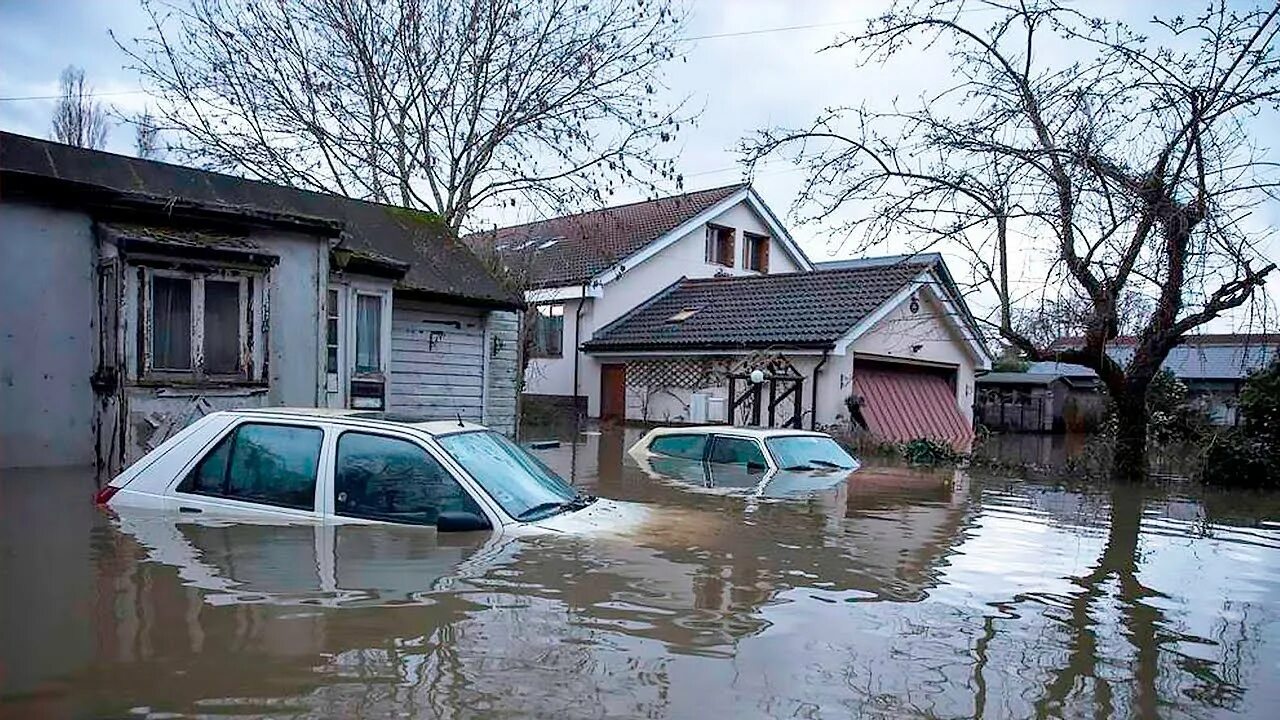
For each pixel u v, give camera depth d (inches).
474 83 728.3
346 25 704.4
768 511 280.8
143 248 303.9
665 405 864.9
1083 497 393.1
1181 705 128.6
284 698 113.1
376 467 204.1
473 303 512.4
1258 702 130.9
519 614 148.0
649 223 1059.3
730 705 117.6
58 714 106.9
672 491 325.1
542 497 216.1
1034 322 494.9
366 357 430.6
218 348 326.6
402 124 741.9
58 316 308.8
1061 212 454.0
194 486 211.8
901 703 122.5
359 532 190.4
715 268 1075.9
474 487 199.2
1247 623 174.2
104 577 159.9
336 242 390.3
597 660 130.7
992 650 147.8
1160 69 434.6
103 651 126.0
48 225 306.3
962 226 472.4
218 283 326.0
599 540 197.0
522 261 929.5
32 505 231.0
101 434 310.8
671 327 879.7
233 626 137.0
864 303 784.3
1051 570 216.8
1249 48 425.1
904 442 670.5
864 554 219.9
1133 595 194.4
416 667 124.4
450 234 585.9
